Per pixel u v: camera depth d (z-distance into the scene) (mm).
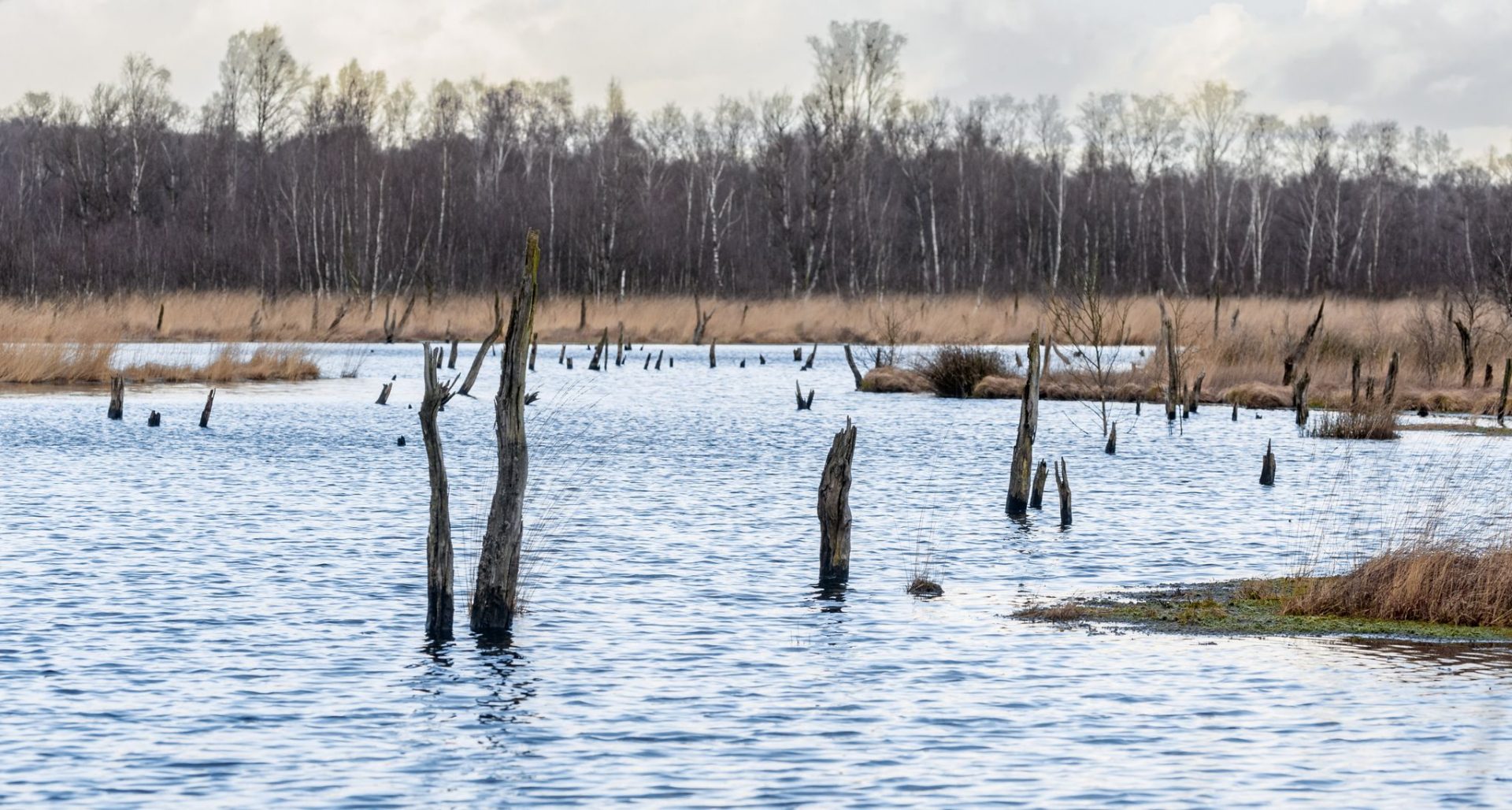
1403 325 93625
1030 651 26516
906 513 43375
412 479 50344
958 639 27422
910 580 33125
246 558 35188
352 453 57781
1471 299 91812
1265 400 78812
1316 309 109375
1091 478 51469
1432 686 24031
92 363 89938
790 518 42250
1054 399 84875
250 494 46188
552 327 139625
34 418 69000
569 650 26516
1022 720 22516
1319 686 24125
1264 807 18969
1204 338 91062
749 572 33969
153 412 66312
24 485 47250
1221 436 65750
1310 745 21250
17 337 95625
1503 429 67250
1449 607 28625
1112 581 33094
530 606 30156
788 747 21297
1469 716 22484
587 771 20297
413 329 131875
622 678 24734
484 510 43406
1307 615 29078
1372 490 48312
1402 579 29125
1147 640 27266
